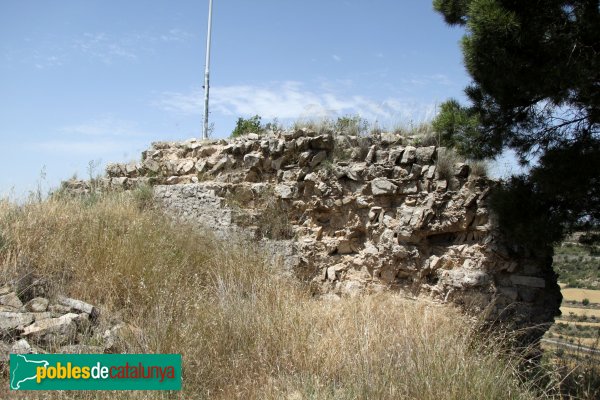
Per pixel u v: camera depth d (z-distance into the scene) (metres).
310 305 7.43
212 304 7.05
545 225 7.04
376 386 4.98
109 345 5.89
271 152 11.15
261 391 5.30
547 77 6.58
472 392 4.82
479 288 8.45
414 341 5.71
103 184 14.03
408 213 9.19
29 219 8.12
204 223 11.04
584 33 6.60
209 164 12.51
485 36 6.71
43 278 6.98
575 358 5.95
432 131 9.70
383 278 9.41
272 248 10.17
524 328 7.26
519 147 7.82
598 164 6.84
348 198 10.10
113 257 7.66
